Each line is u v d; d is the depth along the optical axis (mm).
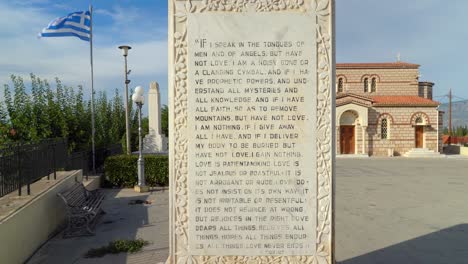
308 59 3625
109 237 5879
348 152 27516
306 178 3668
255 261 3705
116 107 21312
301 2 3609
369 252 5164
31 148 5871
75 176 7762
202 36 3633
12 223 4312
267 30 3623
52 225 5957
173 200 3715
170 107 3689
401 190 11148
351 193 10555
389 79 30453
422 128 28172
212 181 3693
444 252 5148
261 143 3668
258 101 3652
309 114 3645
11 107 10664
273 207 3686
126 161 11328
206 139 3680
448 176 14945
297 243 3684
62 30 11555
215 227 3711
